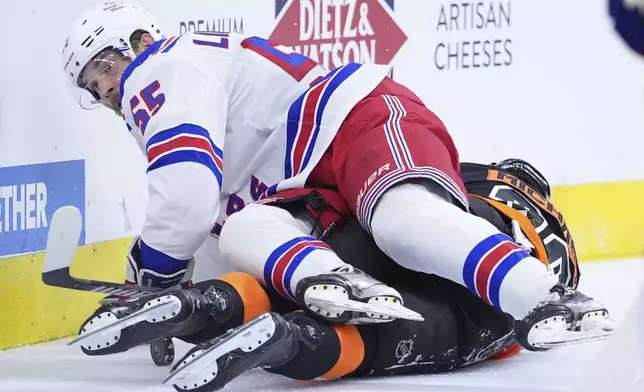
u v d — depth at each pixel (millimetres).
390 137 9953
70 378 9867
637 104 18906
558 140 18094
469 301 9781
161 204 9992
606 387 6078
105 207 12773
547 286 8711
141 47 11180
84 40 10977
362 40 15672
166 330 8594
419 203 9305
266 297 9414
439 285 9773
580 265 18094
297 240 9391
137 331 8484
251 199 10984
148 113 10375
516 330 8891
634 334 6066
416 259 9281
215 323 9125
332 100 10539
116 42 11016
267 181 10883
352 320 8820
